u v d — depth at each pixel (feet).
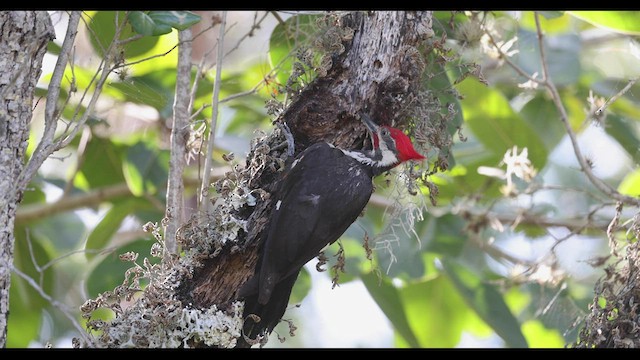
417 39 29.66
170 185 31.35
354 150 30.81
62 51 26.05
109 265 39.65
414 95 30.22
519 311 47.42
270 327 29.45
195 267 28.04
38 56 25.21
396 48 29.40
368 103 29.66
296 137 30.25
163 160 43.06
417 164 31.94
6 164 24.58
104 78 26.76
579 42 44.91
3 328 24.58
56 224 50.29
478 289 42.52
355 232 42.34
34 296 43.39
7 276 24.56
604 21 37.99
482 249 42.75
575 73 43.98
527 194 37.65
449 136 34.19
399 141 30.35
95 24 36.52
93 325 26.66
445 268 42.93
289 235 29.04
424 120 30.60
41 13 24.98
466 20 38.22
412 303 47.34
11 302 43.42
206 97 43.24
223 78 44.47
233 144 43.96
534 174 38.22
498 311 42.09
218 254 28.25
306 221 29.35
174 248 30.19
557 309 41.65
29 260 43.42
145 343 26.53
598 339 28.81
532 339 46.68
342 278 43.75
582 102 46.80
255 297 28.86
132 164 42.57
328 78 29.66
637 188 44.57
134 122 45.47
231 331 27.37
